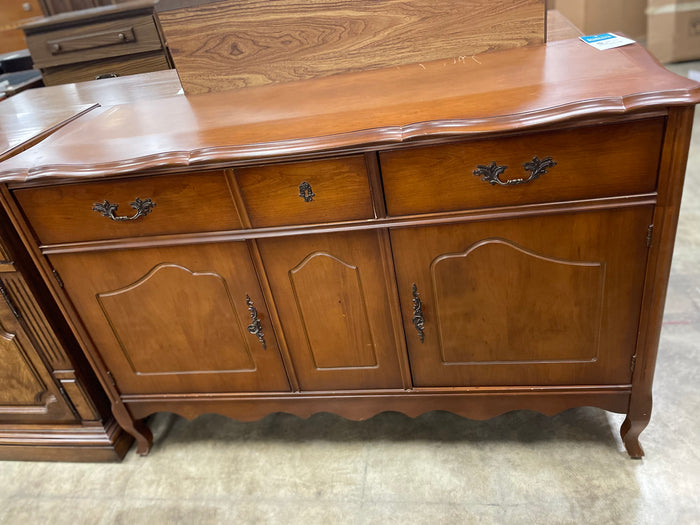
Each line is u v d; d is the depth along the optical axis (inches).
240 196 44.3
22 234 48.5
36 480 62.2
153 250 48.5
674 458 52.4
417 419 61.9
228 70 58.8
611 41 50.9
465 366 51.3
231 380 56.2
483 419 54.4
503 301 46.7
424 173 41.2
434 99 43.4
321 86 54.4
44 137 53.4
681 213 89.2
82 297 52.2
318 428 63.1
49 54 93.1
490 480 53.5
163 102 58.9
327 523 52.1
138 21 89.2
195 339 53.8
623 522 47.7
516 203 41.6
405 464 56.8
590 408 59.2
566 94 38.3
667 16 134.6
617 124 37.3
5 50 120.1
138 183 44.6
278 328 51.7
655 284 43.1
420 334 49.6
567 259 43.6
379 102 45.4
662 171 38.4
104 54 92.6
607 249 42.6
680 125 36.4
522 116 36.6
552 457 54.7
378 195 42.7
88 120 56.0
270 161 42.2
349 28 55.4
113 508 57.3
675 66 137.7
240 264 48.3
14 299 54.2
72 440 62.4
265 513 54.1
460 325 48.7
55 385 59.4
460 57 54.9
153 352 55.4
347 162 41.6
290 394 56.1
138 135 48.2
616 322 46.0
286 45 56.9
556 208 41.2
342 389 55.0
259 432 64.0
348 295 48.7
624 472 51.9
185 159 41.3
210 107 53.8
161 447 64.0
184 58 58.6
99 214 46.8
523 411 60.5
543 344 48.6
